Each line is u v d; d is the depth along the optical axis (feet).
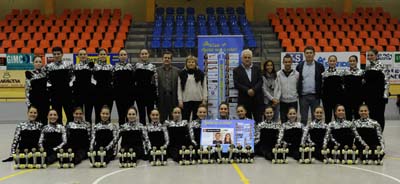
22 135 23.20
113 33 58.29
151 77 26.48
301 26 60.90
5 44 56.80
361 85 25.72
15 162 22.15
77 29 59.36
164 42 52.42
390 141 30.78
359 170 21.34
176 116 24.59
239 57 29.94
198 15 65.57
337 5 69.21
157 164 22.72
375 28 61.62
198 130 24.57
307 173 20.68
